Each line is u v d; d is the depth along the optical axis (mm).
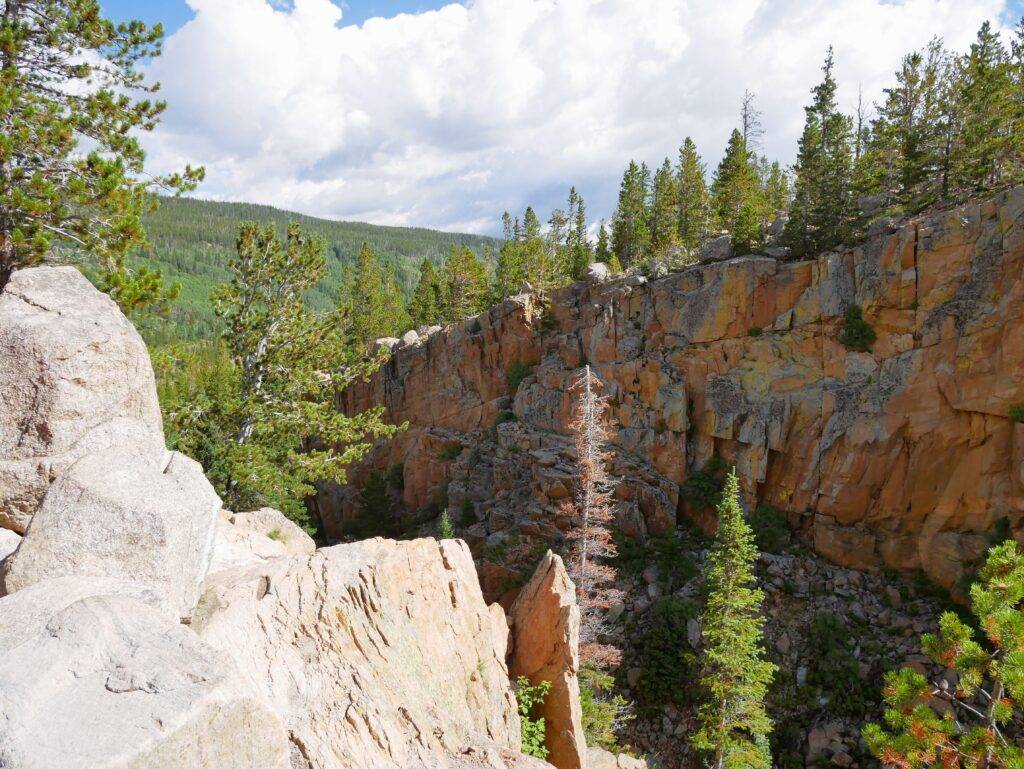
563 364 52344
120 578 7176
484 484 53250
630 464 43281
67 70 17578
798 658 31859
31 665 5109
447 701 11812
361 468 67688
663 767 28547
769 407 39781
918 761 13602
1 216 15352
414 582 13164
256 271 26750
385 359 28922
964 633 13797
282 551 14250
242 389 26984
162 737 4645
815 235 42562
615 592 27609
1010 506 31312
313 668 9180
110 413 9453
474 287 78250
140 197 17297
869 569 35812
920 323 34750
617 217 78250
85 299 10086
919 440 34406
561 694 16172
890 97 56094
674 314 45406
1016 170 40812
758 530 38719
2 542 8148
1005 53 47219
